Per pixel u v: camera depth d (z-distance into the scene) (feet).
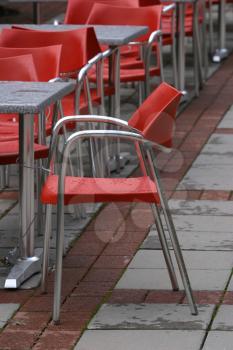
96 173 38.93
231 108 54.85
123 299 28.02
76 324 26.23
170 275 28.55
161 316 26.68
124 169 43.37
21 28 41.60
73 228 34.71
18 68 33.81
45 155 31.50
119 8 48.14
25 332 25.81
